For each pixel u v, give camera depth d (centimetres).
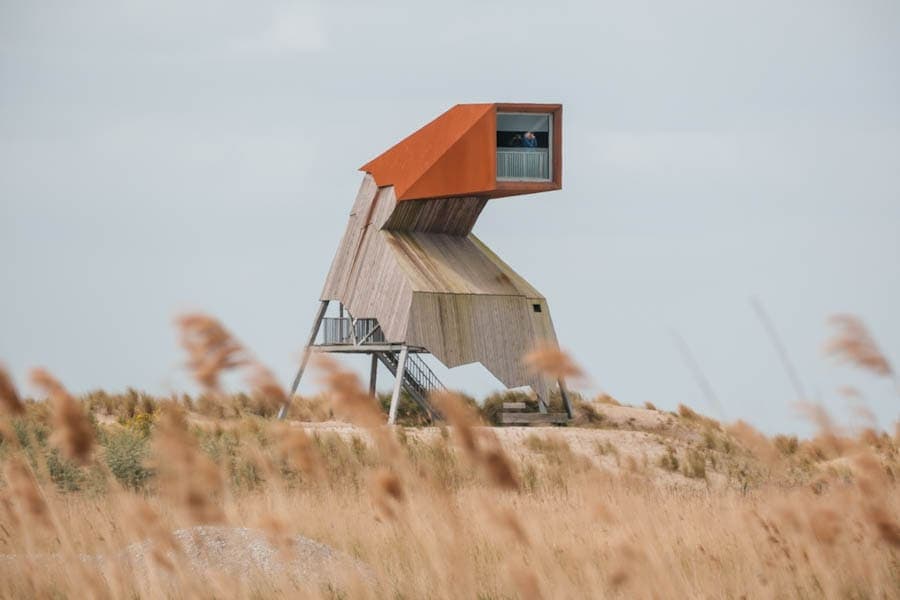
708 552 4425
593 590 3550
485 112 16025
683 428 16112
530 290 17225
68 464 8069
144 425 12069
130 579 4022
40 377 2628
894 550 3841
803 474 5069
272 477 4084
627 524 4612
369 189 17012
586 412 16525
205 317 2509
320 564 4503
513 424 15975
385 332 16050
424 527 3278
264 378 2550
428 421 16012
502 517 3269
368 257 16738
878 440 3309
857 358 3134
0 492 4391
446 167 16138
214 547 4356
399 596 3962
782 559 4003
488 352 16312
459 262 16838
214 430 9919
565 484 7975
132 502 3750
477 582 3850
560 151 16412
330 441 10319
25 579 3922
